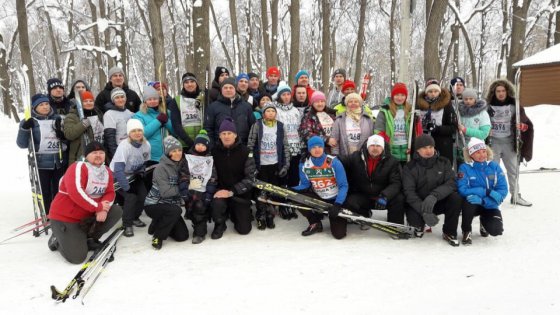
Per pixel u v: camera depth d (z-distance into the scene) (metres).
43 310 2.88
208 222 5.11
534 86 15.99
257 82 6.30
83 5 23.73
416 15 27.33
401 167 4.73
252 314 2.74
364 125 4.95
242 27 26.62
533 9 23.16
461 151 5.14
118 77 5.53
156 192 4.23
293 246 4.14
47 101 4.82
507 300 2.82
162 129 5.20
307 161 4.54
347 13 27.53
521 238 4.16
